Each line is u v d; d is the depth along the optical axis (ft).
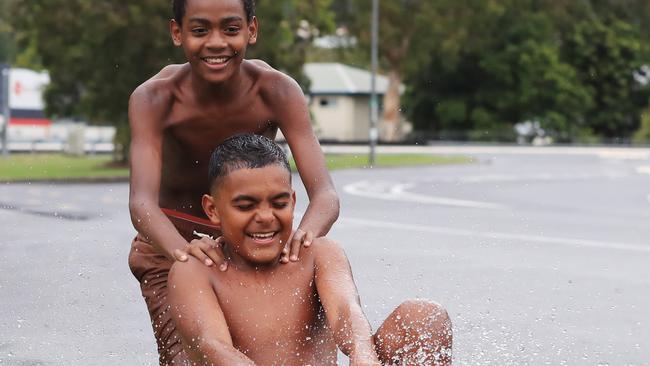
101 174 92.84
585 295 27.66
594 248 40.45
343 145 178.29
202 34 14.49
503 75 203.21
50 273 28.12
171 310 12.53
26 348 18.95
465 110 206.69
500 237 43.86
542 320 23.03
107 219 45.19
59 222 43.75
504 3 181.16
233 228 12.37
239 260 12.71
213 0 14.42
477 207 62.23
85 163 116.57
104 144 157.28
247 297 12.57
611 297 27.53
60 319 21.72
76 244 35.04
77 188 74.43
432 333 11.97
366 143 179.83
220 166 12.42
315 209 14.97
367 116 206.69
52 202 57.31
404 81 209.87
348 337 11.66
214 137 15.79
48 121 175.63
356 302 12.28
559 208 63.21
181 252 12.78
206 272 12.55
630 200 72.54
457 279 28.53
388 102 185.47
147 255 15.72
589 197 75.20
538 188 85.71
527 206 64.28
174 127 15.66
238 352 11.58
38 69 184.44
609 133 220.23
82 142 140.87
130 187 15.16
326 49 233.35
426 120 211.00
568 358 19.12
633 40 214.28
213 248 12.75
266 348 12.47
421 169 119.14
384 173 109.29
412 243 39.50
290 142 15.90
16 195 64.18
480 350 18.34
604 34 213.46
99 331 20.52
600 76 215.72
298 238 13.07
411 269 30.09
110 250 33.30
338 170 114.11
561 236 45.11
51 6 102.47
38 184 81.41
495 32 203.82
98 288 25.66
